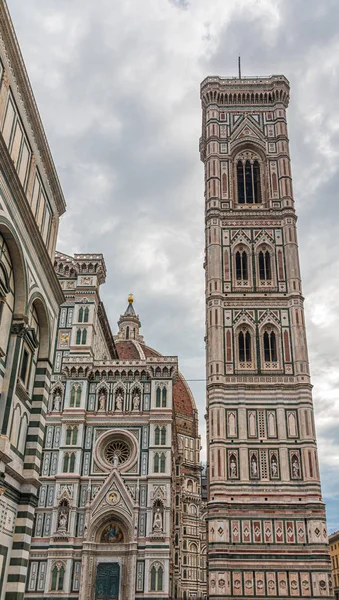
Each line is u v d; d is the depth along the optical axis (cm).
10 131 2792
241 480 6838
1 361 2734
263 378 7412
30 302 3069
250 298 7900
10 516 2844
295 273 8012
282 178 8669
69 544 6462
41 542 6525
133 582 6294
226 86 9431
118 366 7469
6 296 2803
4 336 2772
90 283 8006
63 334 7756
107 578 6394
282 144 8931
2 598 2712
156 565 6378
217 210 8494
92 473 6906
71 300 7981
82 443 7038
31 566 6412
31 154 3141
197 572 13788
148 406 7275
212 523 6625
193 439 16150
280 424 7131
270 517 6638
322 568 6356
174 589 8475
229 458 6981
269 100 9381
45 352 3356
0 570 2703
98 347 8362
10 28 2634
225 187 8694
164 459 6912
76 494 6744
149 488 6756
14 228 2769
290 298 7856
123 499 6688
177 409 16600
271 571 6372
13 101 2811
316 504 6650
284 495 6744
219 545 6488
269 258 8206
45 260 3256
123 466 6925
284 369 7469
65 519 6588
